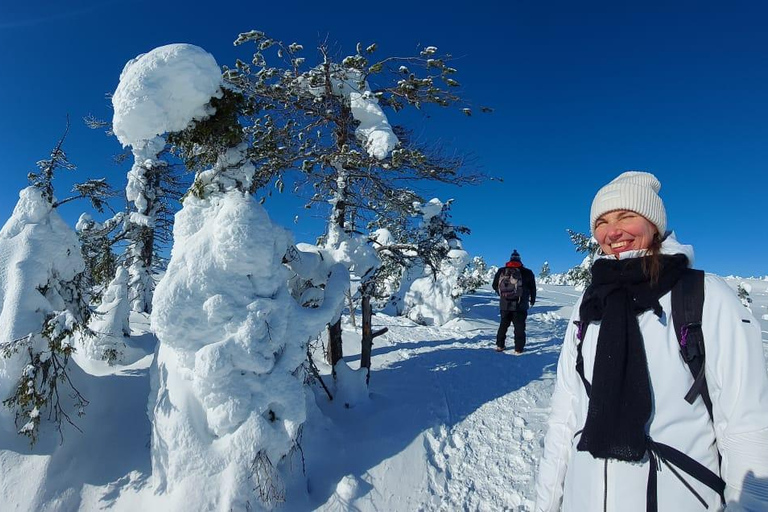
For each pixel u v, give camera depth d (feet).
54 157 14.67
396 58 16.80
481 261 103.04
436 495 12.91
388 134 17.19
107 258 24.95
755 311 67.62
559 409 5.61
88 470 12.23
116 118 10.95
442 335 34.60
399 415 17.12
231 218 11.61
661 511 4.27
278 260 12.82
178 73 11.08
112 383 15.44
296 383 12.33
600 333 4.79
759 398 3.91
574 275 54.29
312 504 12.13
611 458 4.47
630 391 4.46
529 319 46.52
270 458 11.54
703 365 4.22
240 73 16.75
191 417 11.23
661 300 4.55
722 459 4.16
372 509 12.17
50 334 12.30
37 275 13.38
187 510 10.54
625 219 5.00
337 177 18.90
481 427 17.03
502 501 12.66
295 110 18.31
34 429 12.01
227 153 12.75
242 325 11.39
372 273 18.98
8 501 11.21
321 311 13.37
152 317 11.02
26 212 14.11
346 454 14.26
